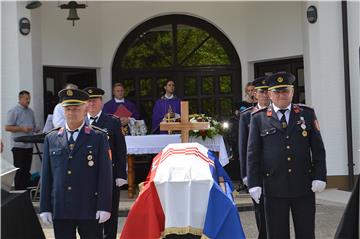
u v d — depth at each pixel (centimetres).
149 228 397
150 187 403
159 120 1019
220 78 1148
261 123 482
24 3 955
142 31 1158
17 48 945
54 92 1091
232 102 1141
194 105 1152
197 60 1154
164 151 496
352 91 915
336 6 921
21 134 898
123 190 982
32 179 922
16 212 366
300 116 477
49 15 1062
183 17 1154
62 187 441
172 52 1154
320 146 472
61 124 794
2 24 937
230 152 948
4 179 373
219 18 1131
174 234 399
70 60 1096
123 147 579
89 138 450
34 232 386
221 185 476
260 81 558
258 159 479
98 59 1140
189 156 448
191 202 394
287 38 1055
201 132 839
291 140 470
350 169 905
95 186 447
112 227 571
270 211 475
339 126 921
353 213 405
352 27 911
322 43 923
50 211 449
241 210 808
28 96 910
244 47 1123
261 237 543
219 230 390
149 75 1158
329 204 813
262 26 1093
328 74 922
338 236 410
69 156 445
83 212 441
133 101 1161
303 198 472
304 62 983
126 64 1161
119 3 1142
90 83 1148
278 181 468
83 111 450
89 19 1124
